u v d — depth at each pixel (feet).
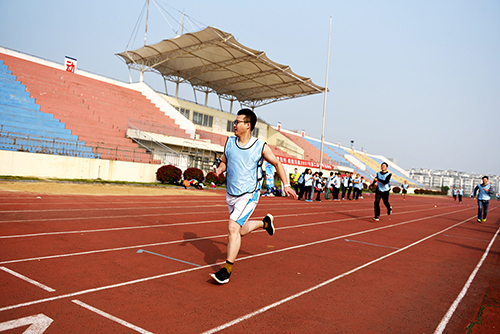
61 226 21.34
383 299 12.44
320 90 121.08
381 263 17.81
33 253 15.15
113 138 70.54
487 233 33.71
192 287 12.42
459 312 11.57
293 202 57.36
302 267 16.08
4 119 57.67
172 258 16.14
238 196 13.39
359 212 47.06
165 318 9.74
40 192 38.11
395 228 32.40
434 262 18.84
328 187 74.79
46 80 77.15
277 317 10.30
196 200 45.37
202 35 83.51
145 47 94.48
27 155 51.39
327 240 23.52
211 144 93.04
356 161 197.47
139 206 34.24
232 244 12.81
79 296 10.85
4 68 72.23
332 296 12.42
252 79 120.57
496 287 14.67
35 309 9.70
